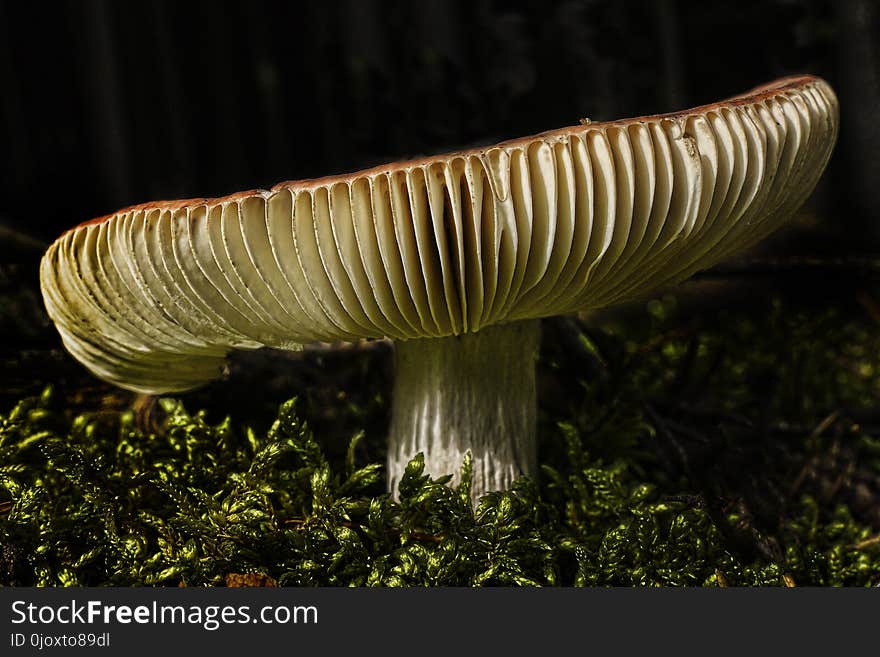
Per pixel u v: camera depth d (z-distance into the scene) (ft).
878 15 1.09
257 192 0.67
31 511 0.72
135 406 0.83
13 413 0.78
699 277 1.02
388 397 0.87
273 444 0.75
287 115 1.50
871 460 0.85
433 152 1.04
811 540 0.77
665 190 0.67
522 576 0.71
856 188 1.07
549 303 0.71
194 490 0.73
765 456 0.83
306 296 0.69
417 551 0.71
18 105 1.36
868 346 1.00
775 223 0.74
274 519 0.73
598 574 0.72
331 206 0.66
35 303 0.85
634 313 1.09
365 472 0.75
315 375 0.87
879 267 1.02
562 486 0.76
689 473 0.79
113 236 0.69
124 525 0.73
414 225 0.67
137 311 0.71
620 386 0.85
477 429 0.74
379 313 0.70
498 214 0.67
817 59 1.15
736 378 0.95
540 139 0.66
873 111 1.08
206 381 0.80
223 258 0.68
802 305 1.04
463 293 0.69
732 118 0.67
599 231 0.68
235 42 1.53
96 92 1.42
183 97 1.51
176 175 1.49
